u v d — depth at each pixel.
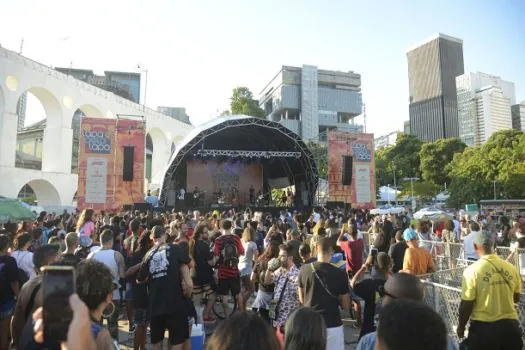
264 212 23.25
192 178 29.66
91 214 8.98
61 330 1.53
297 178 28.42
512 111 149.50
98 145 22.22
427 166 65.19
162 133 52.47
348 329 7.29
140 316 5.73
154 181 51.50
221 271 7.31
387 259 5.57
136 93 95.88
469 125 148.50
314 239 7.27
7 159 29.97
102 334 2.38
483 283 3.68
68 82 35.91
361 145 26.41
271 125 24.39
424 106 163.62
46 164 34.97
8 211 13.45
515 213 26.86
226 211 22.92
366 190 26.09
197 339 5.34
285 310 4.59
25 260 5.86
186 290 4.83
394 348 1.57
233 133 27.50
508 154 46.34
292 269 4.79
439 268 10.44
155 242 5.00
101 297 2.56
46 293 1.57
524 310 4.55
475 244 3.90
